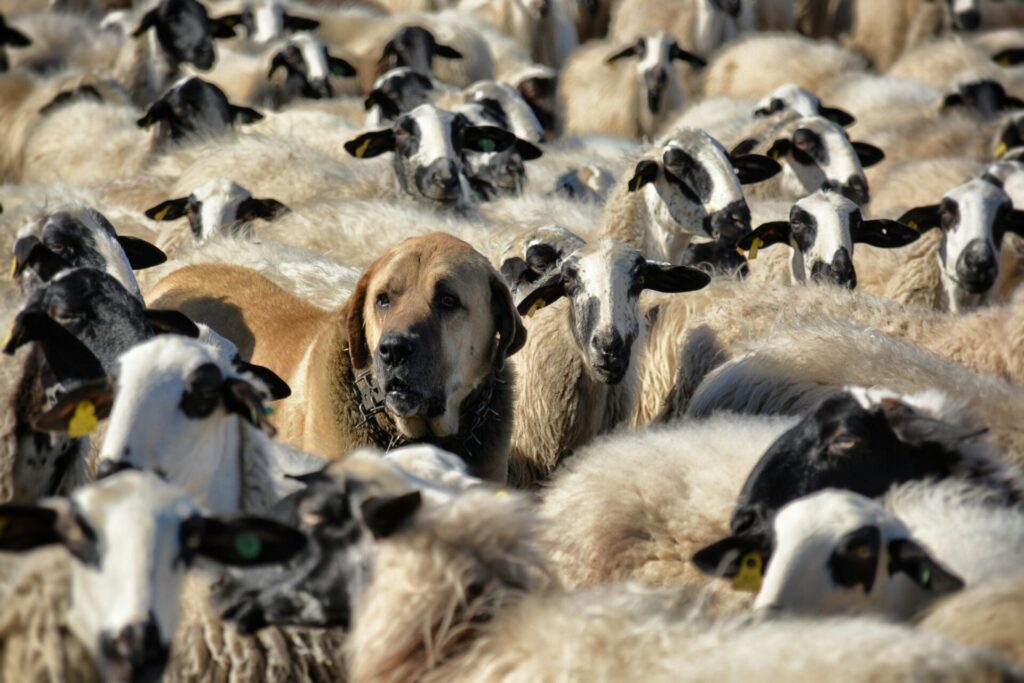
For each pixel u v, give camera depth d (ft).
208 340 33.86
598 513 32.40
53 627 22.57
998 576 24.73
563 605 24.41
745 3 111.65
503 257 46.14
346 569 25.44
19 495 30.42
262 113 75.82
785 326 42.24
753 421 35.24
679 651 22.70
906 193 65.72
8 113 80.89
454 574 24.80
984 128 75.31
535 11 112.88
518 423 42.68
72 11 117.19
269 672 27.12
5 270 49.55
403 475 26.12
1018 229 51.67
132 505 21.76
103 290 30.94
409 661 24.54
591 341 39.88
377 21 106.73
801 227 50.85
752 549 25.31
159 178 64.28
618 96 95.14
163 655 21.47
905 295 52.75
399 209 55.11
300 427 37.60
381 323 35.12
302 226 54.24
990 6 115.55
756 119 74.49
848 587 24.48
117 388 25.96
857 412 29.58
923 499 28.58
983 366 42.37
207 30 88.02
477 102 76.38
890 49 116.78
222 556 22.38
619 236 51.49
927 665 21.11
